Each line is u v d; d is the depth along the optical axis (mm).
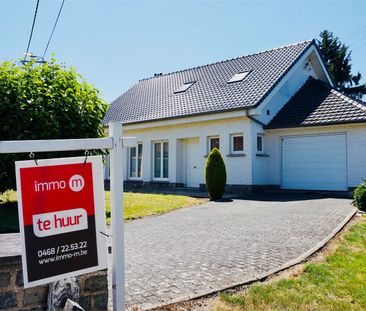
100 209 2930
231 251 5977
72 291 2941
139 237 7180
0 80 7641
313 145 14758
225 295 4062
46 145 2711
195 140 17438
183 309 3795
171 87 20984
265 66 17344
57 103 8039
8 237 3605
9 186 7969
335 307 3727
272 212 9641
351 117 13562
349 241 6328
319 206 10344
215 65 20516
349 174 13742
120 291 2955
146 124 18484
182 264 5316
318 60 18500
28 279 2580
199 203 12047
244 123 15102
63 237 2742
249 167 14898
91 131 8469
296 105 16266
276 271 4891
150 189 18109
